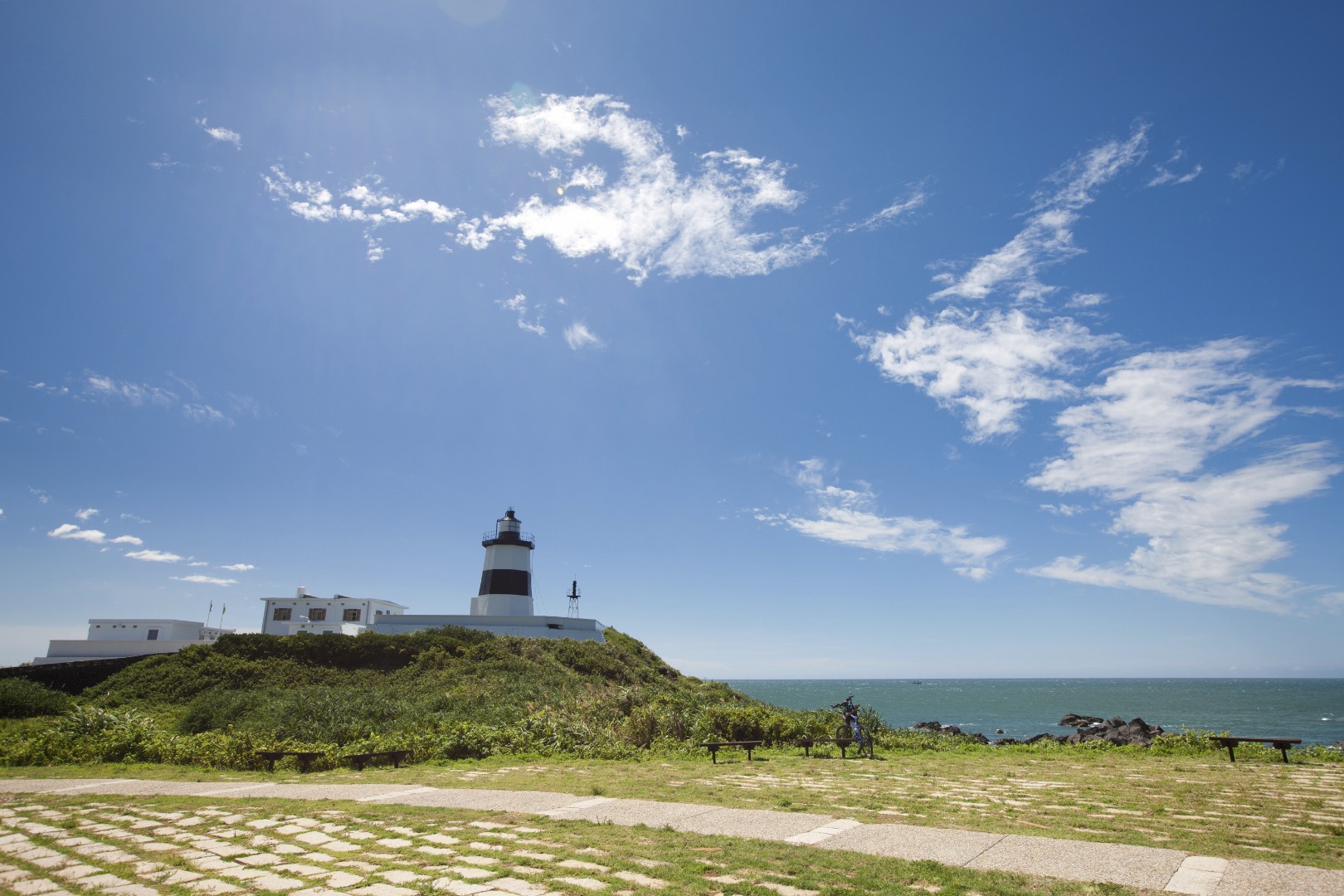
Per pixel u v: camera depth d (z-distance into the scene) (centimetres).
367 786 1353
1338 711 8744
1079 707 10256
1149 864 735
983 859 772
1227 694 15338
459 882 721
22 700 2683
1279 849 798
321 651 3816
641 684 4047
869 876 714
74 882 747
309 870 777
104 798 1234
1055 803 1102
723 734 2175
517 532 5766
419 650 3928
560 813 1051
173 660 3638
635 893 678
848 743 1897
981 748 2086
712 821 987
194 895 701
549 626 4925
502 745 2014
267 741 1830
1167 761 1680
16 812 1112
